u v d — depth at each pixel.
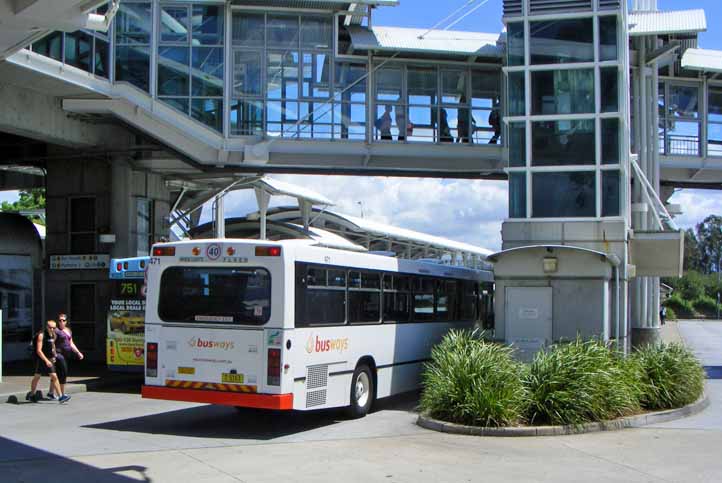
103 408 15.71
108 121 22.83
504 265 17.80
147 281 13.09
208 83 22.27
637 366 14.41
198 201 33.25
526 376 13.03
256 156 22.11
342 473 9.51
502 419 12.34
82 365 23.30
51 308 24.95
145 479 9.15
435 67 23.59
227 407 15.78
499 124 23.83
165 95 21.97
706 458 10.41
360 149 23.08
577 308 17.31
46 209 25.45
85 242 25.03
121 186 24.33
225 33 22.30
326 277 13.30
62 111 21.70
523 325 17.55
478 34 24.02
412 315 16.72
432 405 13.24
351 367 13.96
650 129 23.44
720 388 18.73
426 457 10.52
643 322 23.86
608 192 18.44
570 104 18.73
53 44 19.03
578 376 12.90
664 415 13.64
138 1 21.78
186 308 12.70
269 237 40.50
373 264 15.01
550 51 18.94
